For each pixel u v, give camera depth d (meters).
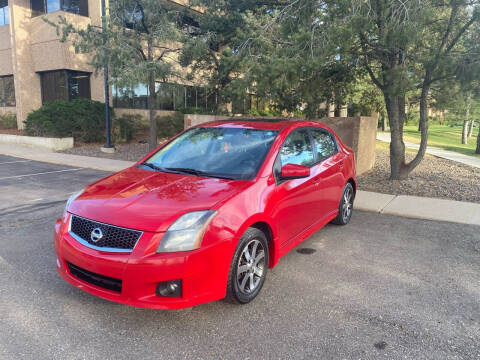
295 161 4.24
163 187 3.42
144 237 2.82
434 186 9.02
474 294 3.65
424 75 8.66
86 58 19.80
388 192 8.41
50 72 20.19
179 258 2.81
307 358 2.64
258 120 4.83
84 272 3.05
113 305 3.32
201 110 20.28
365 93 18.22
